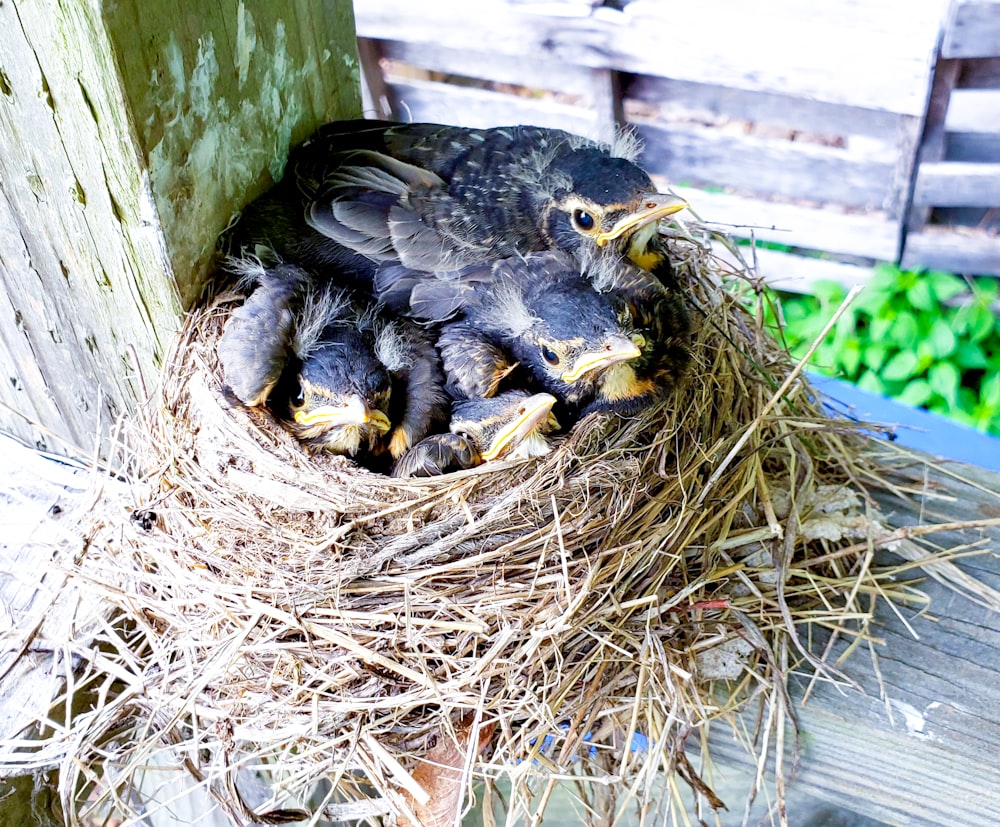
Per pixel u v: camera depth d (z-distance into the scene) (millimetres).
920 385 653
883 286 646
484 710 245
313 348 280
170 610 257
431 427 291
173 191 252
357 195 295
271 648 243
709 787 287
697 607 275
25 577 280
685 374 302
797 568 288
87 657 259
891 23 575
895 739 260
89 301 276
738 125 667
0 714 254
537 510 262
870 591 285
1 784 254
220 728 252
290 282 281
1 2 217
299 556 254
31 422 295
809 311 668
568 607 244
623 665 264
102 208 250
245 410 264
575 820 371
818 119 632
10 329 293
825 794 271
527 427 266
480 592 254
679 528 271
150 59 232
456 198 308
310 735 244
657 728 265
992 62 588
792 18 574
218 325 277
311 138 310
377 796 314
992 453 495
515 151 319
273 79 282
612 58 617
